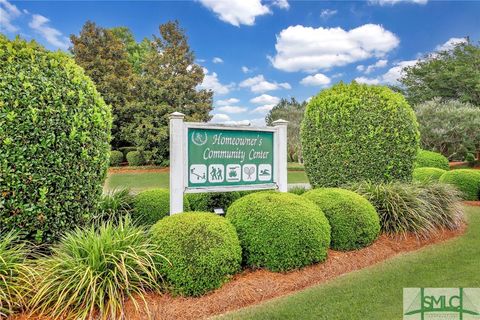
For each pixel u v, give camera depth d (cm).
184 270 283
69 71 336
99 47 2180
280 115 2320
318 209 385
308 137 596
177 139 399
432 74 2262
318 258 353
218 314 269
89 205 351
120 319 243
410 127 559
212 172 427
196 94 2133
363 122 544
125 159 2181
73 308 248
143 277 279
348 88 580
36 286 256
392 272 361
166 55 2100
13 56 309
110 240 284
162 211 437
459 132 1544
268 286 312
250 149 461
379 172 542
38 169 306
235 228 347
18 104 296
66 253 288
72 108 326
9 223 298
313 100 602
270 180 479
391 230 462
